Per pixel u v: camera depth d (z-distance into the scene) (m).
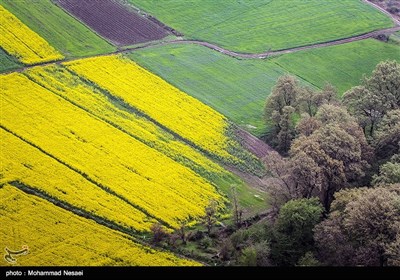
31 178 101.12
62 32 145.50
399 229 85.88
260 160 126.06
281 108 133.38
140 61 145.38
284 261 94.38
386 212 88.88
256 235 97.81
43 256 88.00
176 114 130.75
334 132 109.38
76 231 93.88
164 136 122.88
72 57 138.00
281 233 96.81
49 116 116.25
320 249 92.94
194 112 133.25
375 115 124.56
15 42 135.00
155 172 112.00
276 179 108.00
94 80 132.12
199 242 99.44
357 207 90.25
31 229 91.88
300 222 95.50
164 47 155.62
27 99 118.56
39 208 95.69
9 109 114.81
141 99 131.62
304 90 132.25
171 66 147.75
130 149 115.19
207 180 114.81
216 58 157.62
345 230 91.81
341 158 106.94
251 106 142.50
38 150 107.38
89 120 118.62
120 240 94.62
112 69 138.00
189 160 118.44
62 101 121.06
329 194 106.12
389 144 116.31
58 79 127.81
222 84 147.50
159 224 99.94
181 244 98.19
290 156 115.19
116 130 118.69
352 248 89.44
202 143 125.00
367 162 111.50
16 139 108.25
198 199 109.31
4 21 139.88
